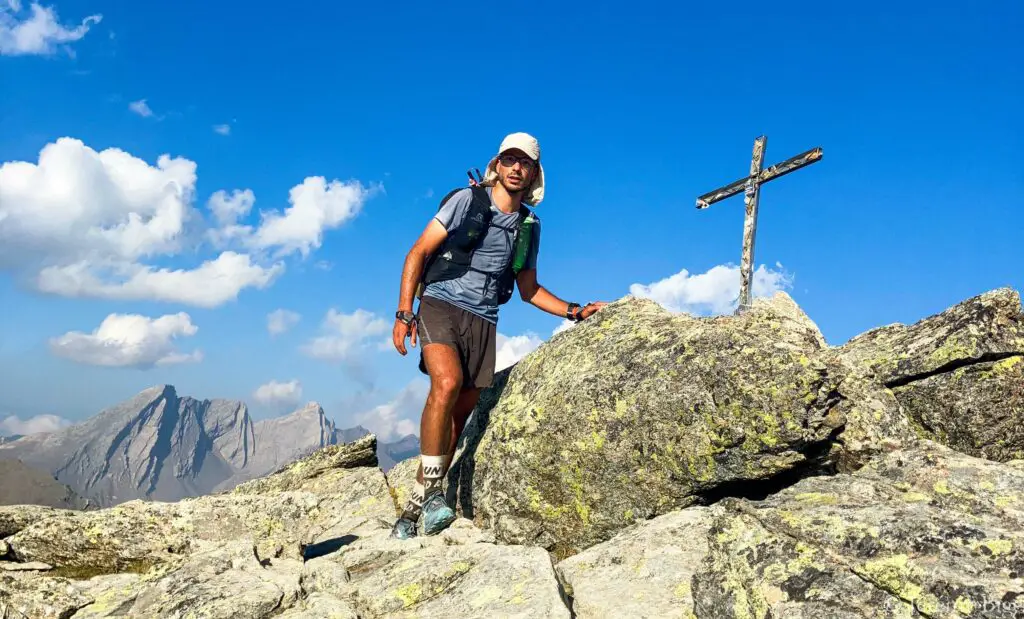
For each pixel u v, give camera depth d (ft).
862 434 8.32
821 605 6.19
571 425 9.31
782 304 14.17
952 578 5.80
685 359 8.65
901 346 10.42
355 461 14.33
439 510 9.69
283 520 10.67
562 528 9.42
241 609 7.22
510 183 10.28
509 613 6.81
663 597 7.17
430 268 10.31
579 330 10.95
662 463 8.71
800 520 7.11
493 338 10.62
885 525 6.60
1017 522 6.60
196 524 10.02
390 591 7.66
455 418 10.77
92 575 9.49
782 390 7.98
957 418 9.56
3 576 8.21
